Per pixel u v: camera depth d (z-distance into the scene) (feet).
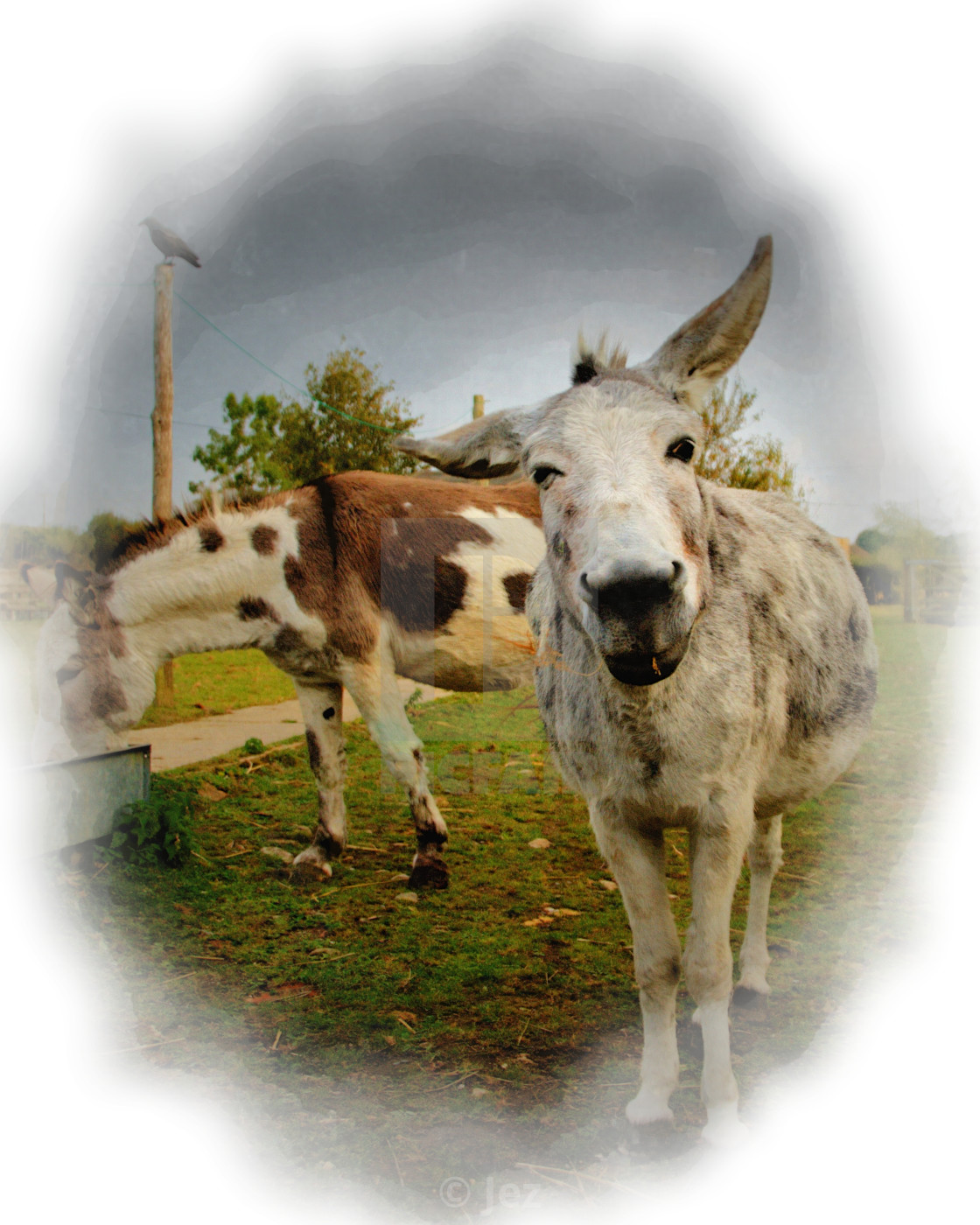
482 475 7.44
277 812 15.67
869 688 9.71
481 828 14.98
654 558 5.11
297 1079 7.94
